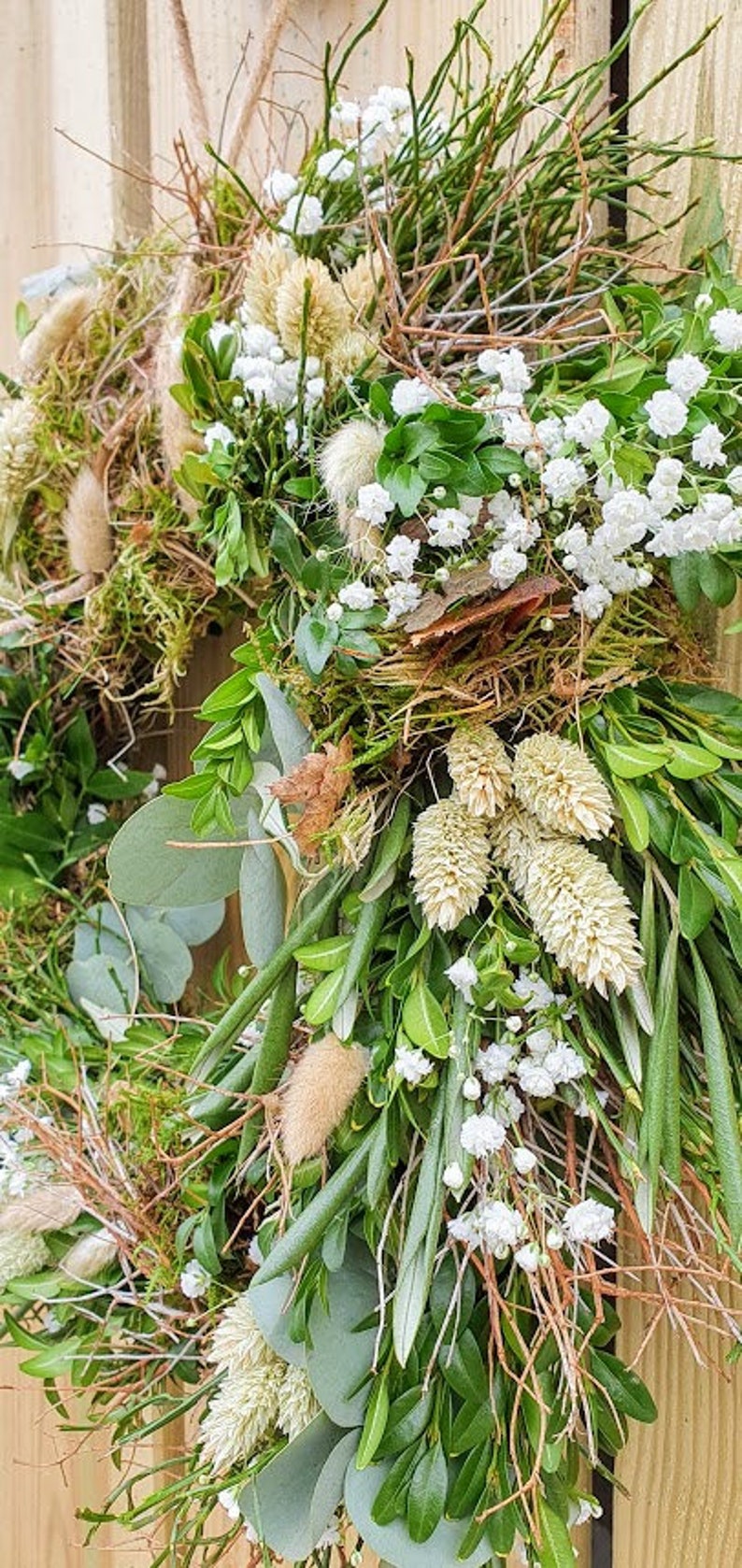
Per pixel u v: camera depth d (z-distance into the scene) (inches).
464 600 15.5
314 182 17.4
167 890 17.3
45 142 23.9
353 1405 16.4
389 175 17.0
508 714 16.1
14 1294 18.8
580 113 16.8
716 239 17.8
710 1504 18.7
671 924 15.9
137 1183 18.5
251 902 16.4
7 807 21.2
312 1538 16.2
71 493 19.9
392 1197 16.5
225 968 22.2
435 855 15.2
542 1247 15.4
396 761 16.1
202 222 18.8
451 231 16.6
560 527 15.6
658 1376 19.0
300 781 15.1
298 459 16.5
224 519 16.5
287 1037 16.4
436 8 19.9
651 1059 15.0
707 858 15.3
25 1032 20.6
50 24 23.6
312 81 20.9
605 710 15.9
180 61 18.6
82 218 23.5
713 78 17.9
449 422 14.9
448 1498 16.2
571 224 18.4
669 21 18.1
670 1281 16.9
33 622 20.6
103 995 20.2
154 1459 22.7
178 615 19.4
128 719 21.2
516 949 15.1
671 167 18.2
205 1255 17.6
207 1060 16.4
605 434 14.8
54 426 20.1
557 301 17.0
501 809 15.6
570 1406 16.3
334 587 15.7
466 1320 16.3
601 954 14.6
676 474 14.4
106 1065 20.0
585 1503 17.2
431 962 15.9
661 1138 15.0
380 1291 15.7
